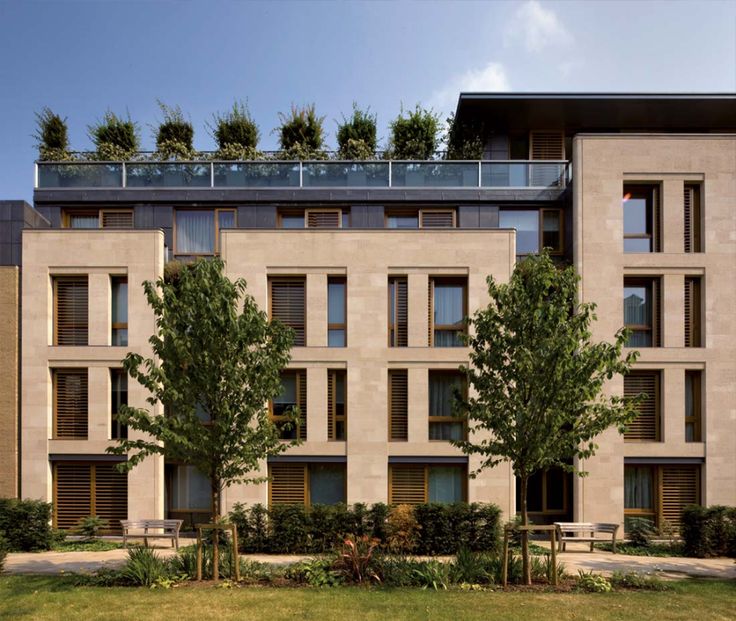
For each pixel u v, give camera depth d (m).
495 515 12.02
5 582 8.90
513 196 15.45
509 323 8.67
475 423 13.62
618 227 14.11
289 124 17.88
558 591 8.42
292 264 14.05
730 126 17.56
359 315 13.95
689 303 14.27
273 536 11.88
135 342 13.96
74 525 13.80
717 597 8.24
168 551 11.82
